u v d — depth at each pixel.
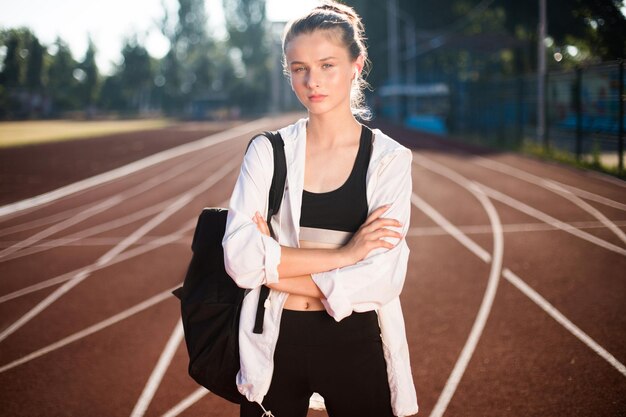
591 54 21.67
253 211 1.69
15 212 10.93
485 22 38.59
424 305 5.22
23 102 73.69
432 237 7.93
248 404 1.73
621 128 12.56
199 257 1.74
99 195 12.66
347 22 1.70
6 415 3.44
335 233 1.68
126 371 4.03
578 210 9.20
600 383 3.59
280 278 1.61
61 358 4.30
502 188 11.66
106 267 6.95
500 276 6.01
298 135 1.74
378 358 1.70
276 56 81.19
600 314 4.80
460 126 28.28
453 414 3.30
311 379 1.69
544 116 17.53
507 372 3.80
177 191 13.03
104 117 82.25
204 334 1.70
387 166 1.69
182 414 3.42
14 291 6.12
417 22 40.72
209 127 44.72
